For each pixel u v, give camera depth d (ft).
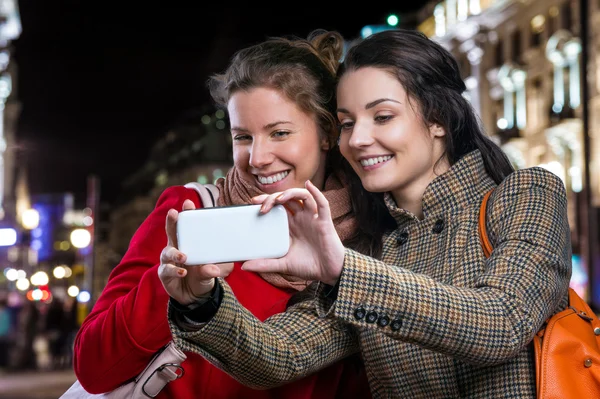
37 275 109.70
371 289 6.31
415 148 7.71
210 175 249.34
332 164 8.98
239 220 6.22
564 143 107.55
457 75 8.07
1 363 77.41
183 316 6.63
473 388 7.21
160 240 8.43
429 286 6.35
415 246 7.92
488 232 7.34
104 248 288.10
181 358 7.90
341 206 8.75
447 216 7.75
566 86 109.81
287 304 8.39
